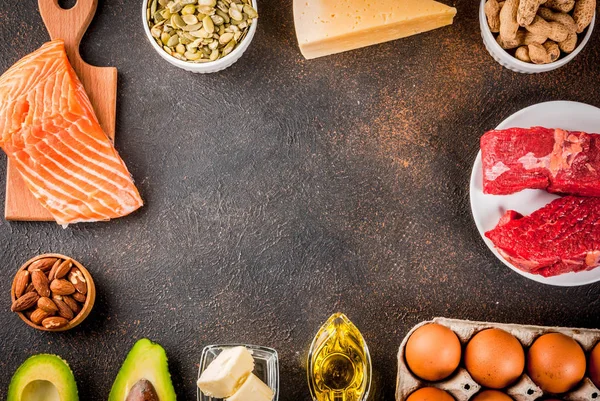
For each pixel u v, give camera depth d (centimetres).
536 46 137
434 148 150
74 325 146
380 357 148
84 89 149
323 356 141
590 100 150
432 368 129
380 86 151
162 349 143
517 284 148
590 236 133
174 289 151
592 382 134
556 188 137
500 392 131
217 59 145
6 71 144
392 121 151
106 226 152
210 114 152
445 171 150
